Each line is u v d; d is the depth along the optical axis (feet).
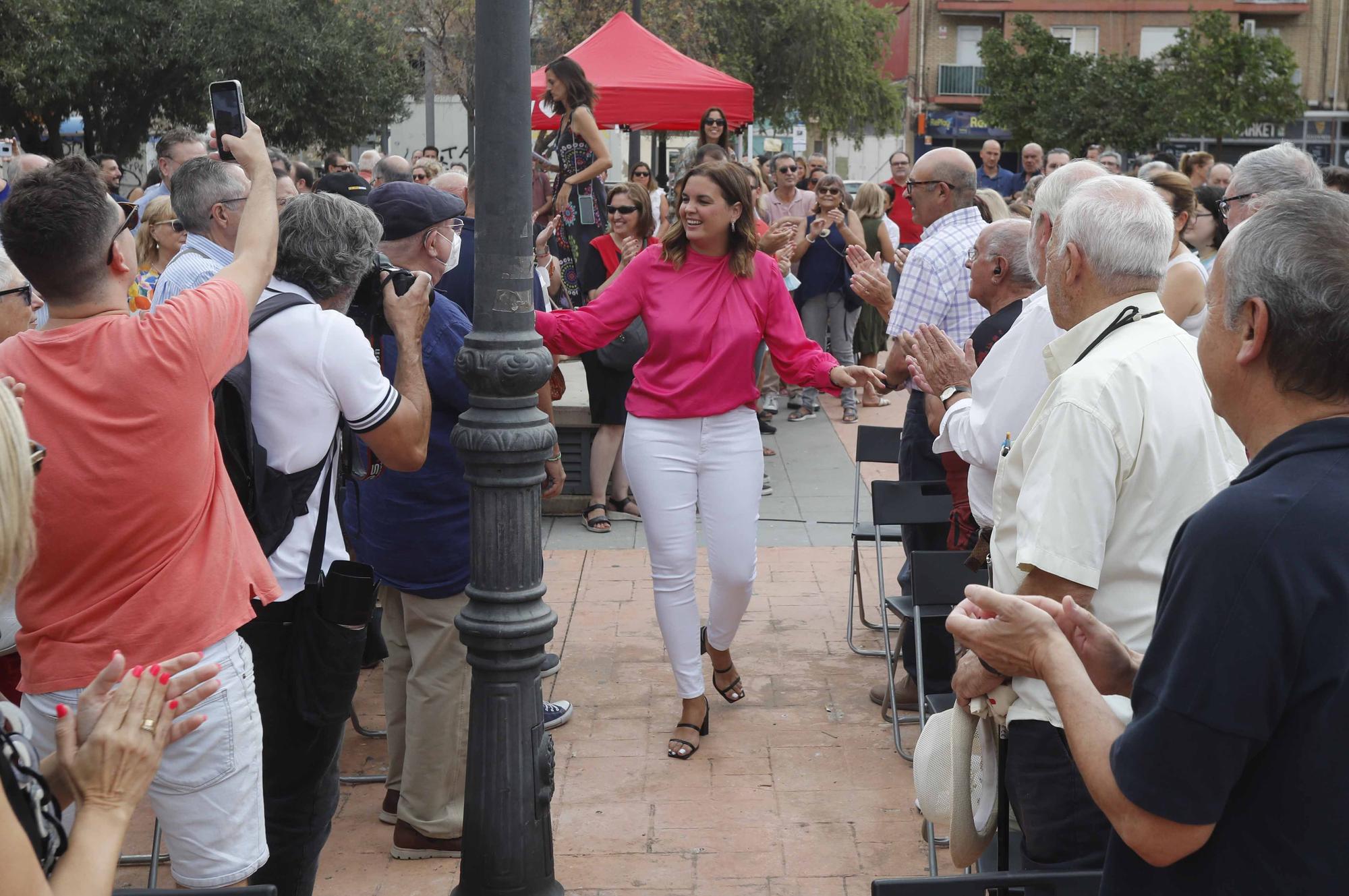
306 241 10.20
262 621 9.98
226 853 8.79
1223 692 5.01
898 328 17.53
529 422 11.02
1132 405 8.12
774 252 23.50
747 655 18.85
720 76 36.78
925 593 13.85
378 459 11.03
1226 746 5.02
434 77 84.84
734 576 15.64
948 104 157.48
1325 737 4.97
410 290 10.78
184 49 90.33
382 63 96.12
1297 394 5.40
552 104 26.91
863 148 158.71
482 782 11.35
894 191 45.06
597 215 27.55
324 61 93.09
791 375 15.39
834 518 26.35
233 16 91.25
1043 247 9.70
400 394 10.57
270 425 9.85
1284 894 5.10
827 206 32.68
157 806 8.73
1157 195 8.61
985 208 20.95
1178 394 8.21
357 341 10.03
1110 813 5.53
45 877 5.16
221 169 12.63
